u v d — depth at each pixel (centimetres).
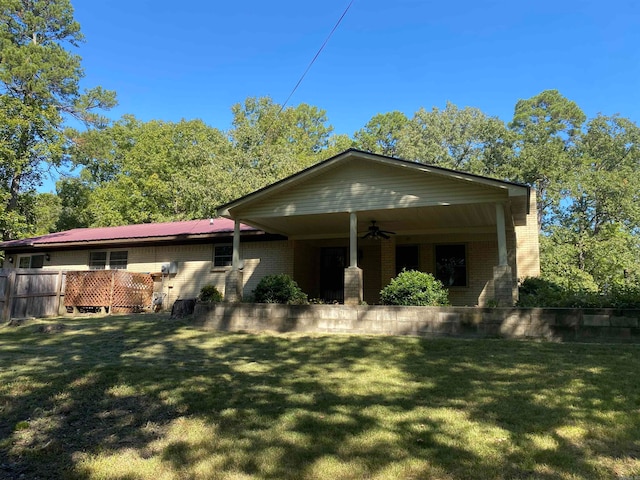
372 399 493
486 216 1163
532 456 339
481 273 1365
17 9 2592
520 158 3030
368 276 1571
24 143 2177
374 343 834
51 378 585
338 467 325
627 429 390
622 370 598
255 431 399
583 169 2503
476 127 4103
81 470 329
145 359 723
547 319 830
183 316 1241
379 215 1155
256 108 4244
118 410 468
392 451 352
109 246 1786
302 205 1124
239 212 1182
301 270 1558
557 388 522
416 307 916
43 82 2333
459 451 350
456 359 691
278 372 632
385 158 1026
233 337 931
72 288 1452
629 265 1873
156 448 368
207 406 474
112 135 3409
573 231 2114
